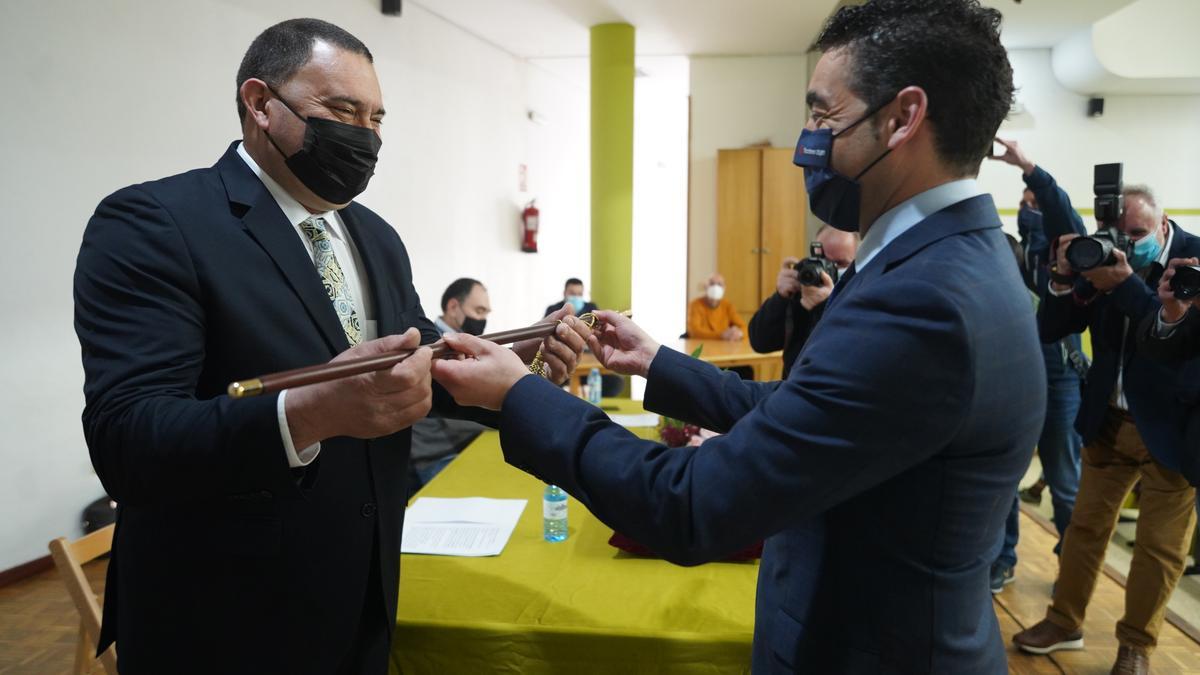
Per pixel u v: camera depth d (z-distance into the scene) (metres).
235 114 4.05
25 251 3.02
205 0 3.82
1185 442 1.91
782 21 6.23
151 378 0.88
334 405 0.79
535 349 1.14
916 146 0.77
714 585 1.36
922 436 0.68
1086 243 1.97
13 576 2.99
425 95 5.89
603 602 1.28
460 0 5.70
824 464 0.69
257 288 1.00
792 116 7.22
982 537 0.77
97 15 3.26
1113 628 2.57
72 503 3.23
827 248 2.67
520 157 7.54
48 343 3.12
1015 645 2.44
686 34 6.59
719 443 0.74
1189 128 6.12
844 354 0.69
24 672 2.30
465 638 1.19
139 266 0.93
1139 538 2.18
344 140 1.04
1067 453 2.90
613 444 0.77
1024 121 6.22
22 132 2.99
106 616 1.09
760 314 2.68
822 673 0.79
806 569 0.82
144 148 3.52
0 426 2.97
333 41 1.05
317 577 1.02
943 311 0.67
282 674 1.01
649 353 1.16
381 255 1.24
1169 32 5.54
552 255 8.43
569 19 6.20
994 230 0.78
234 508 0.98
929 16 0.75
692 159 7.32
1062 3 5.10
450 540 1.57
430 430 2.79
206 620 0.98
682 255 11.62
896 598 0.76
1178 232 2.30
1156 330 1.85
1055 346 2.85
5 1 2.91
